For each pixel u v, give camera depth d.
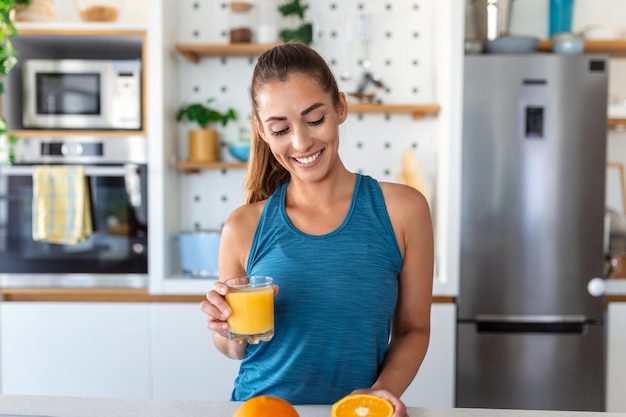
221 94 3.00
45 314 2.61
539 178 2.55
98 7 2.66
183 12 2.98
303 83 1.04
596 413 1.01
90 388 2.61
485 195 2.56
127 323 2.60
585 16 2.99
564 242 2.56
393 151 2.99
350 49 2.98
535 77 2.54
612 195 3.03
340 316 1.11
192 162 2.79
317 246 1.13
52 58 2.87
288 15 2.87
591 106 2.54
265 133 1.10
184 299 2.63
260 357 1.18
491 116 2.55
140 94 2.65
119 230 2.65
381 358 1.18
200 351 2.58
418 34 2.96
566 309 2.57
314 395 1.14
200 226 3.03
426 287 1.20
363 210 1.15
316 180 1.10
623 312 2.56
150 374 2.60
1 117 2.63
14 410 1.01
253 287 1.04
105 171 2.62
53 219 2.61
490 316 2.57
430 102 2.97
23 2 2.66
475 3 2.75
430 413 1.01
